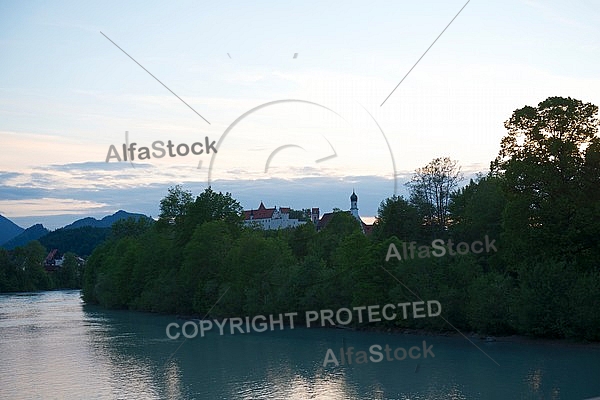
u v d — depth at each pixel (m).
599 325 45.69
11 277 176.12
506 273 55.00
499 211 58.31
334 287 55.97
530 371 38.06
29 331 67.25
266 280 59.22
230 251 67.06
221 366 42.22
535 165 50.47
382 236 61.12
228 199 87.00
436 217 65.50
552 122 50.84
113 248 118.38
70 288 193.12
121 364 44.47
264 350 48.28
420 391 33.31
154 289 80.31
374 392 33.31
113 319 79.00
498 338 50.25
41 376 40.88
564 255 49.25
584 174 49.69
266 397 32.97
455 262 55.03
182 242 84.19
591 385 33.97
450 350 46.12
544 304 47.53
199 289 68.19
